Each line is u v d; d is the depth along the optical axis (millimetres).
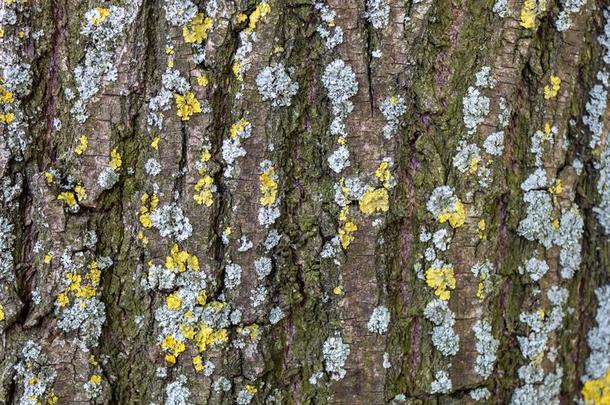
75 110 1093
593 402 1185
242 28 1094
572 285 1173
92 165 1097
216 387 1107
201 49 1092
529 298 1153
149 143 1100
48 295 1094
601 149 1173
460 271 1129
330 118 1109
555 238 1154
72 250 1096
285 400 1123
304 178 1112
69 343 1099
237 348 1110
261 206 1105
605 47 1169
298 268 1117
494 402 1150
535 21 1122
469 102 1118
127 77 1092
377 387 1125
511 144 1138
